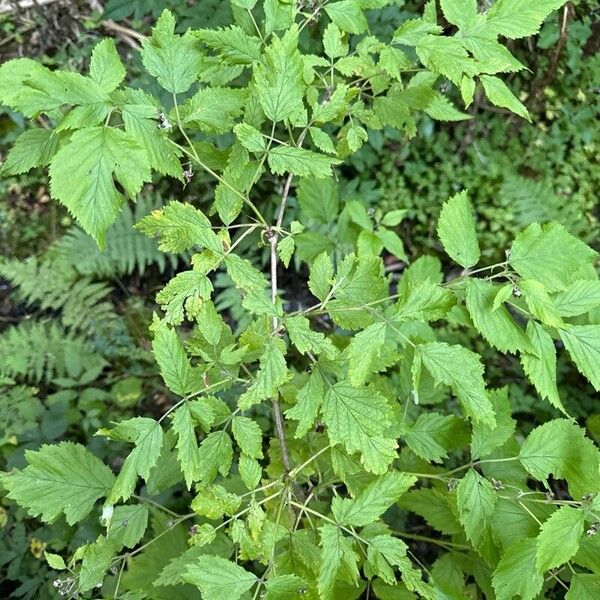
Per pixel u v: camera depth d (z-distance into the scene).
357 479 0.52
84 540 0.82
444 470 0.67
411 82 0.55
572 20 1.03
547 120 1.17
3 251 1.27
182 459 0.42
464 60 0.43
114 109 0.38
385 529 0.47
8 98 0.36
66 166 0.35
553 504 0.54
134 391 1.06
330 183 0.80
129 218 1.17
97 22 1.25
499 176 1.15
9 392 1.04
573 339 0.45
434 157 1.20
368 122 0.56
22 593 0.83
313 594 0.46
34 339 1.11
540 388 0.44
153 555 0.63
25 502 0.54
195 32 0.43
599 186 1.13
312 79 0.50
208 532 0.44
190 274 0.42
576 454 0.50
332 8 0.49
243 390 0.92
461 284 0.46
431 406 0.94
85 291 1.16
